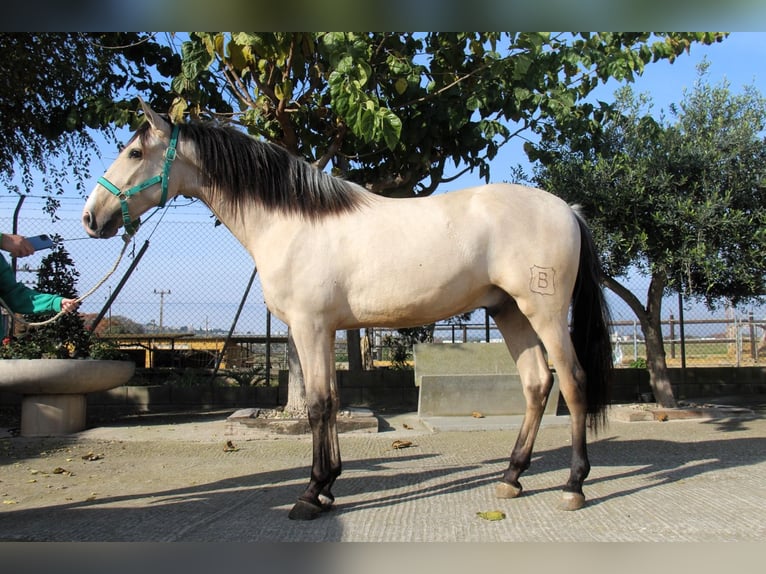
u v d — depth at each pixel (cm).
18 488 401
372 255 320
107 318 931
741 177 625
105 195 330
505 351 773
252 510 330
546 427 630
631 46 646
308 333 321
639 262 652
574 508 315
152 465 475
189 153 338
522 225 323
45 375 592
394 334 1053
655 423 642
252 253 342
